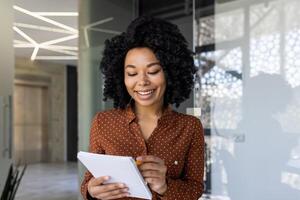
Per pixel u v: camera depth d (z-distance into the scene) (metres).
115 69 1.27
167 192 1.12
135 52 1.18
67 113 10.73
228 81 2.65
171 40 1.20
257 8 2.53
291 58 2.38
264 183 2.48
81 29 3.54
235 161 2.61
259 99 2.52
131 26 1.22
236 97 2.62
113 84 1.29
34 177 7.68
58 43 7.09
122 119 1.24
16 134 9.71
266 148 2.48
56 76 10.44
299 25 2.35
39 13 4.96
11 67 3.24
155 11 3.20
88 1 3.53
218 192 2.67
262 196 2.49
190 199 1.18
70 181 7.21
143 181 1.03
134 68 1.18
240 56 2.61
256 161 2.52
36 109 10.15
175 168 1.21
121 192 1.11
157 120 1.24
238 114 2.60
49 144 10.38
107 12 3.44
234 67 2.63
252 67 2.55
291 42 2.38
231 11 2.66
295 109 2.37
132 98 1.26
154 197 1.13
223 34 2.70
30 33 6.18
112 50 1.26
